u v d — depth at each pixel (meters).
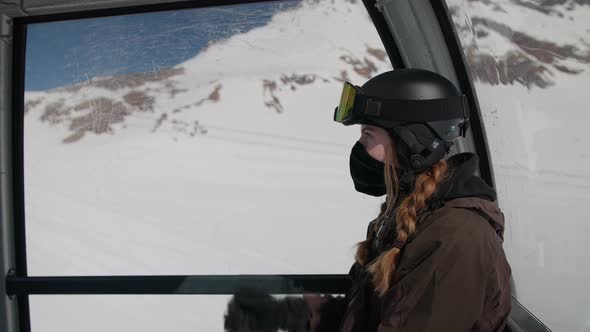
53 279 2.23
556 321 1.52
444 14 1.87
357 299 1.04
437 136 0.98
